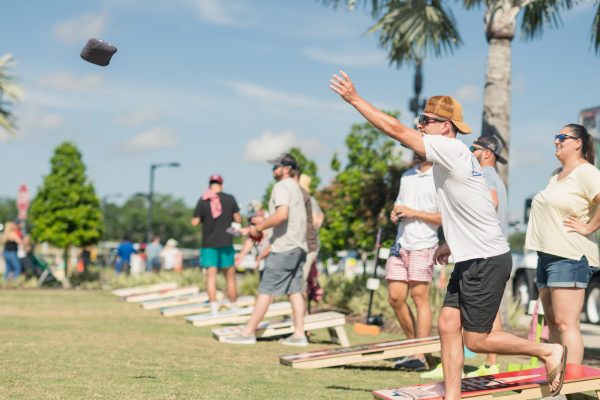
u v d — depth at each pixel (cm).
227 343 1111
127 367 841
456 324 586
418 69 1961
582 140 704
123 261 3734
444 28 1656
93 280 2991
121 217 15375
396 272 945
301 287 1122
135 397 654
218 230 1452
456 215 571
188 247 15825
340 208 2517
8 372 775
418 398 586
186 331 1272
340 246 2600
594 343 1348
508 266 573
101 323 1379
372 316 1438
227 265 1492
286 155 1108
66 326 1302
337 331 1117
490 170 812
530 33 1716
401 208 922
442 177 568
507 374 641
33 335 1145
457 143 559
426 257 925
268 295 1112
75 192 3962
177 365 871
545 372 640
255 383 755
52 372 786
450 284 591
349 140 2575
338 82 536
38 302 1934
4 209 13812
